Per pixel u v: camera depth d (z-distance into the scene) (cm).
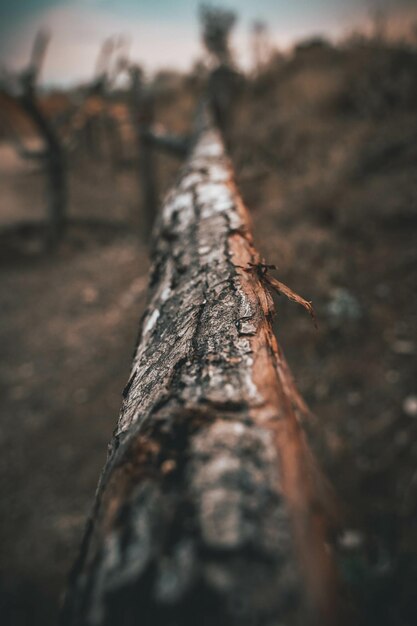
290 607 23
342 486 252
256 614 22
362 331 349
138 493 33
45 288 615
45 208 966
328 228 489
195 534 27
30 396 406
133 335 462
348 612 26
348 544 213
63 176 757
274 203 558
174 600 24
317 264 424
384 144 613
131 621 24
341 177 585
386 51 924
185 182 153
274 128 816
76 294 582
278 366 51
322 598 24
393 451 260
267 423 38
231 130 781
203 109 584
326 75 977
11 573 260
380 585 191
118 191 1047
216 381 46
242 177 511
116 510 33
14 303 587
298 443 37
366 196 525
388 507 234
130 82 684
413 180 520
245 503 29
